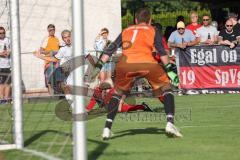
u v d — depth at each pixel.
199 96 58.59
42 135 31.34
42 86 60.88
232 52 62.62
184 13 123.88
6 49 52.31
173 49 62.59
